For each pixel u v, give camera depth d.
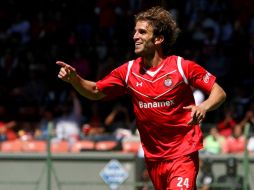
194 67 19.03
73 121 45.09
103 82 19.78
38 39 54.69
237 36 52.72
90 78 52.06
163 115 19.23
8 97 50.91
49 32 55.00
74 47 53.62
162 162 19.59
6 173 40.41
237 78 50.47
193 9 54.69
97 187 39.16
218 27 53.19
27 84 51.47
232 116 45.72
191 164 19.33
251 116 44.59
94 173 39.78
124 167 39.16
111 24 54.78
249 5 54.62
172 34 19.42
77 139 42.16
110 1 55.44
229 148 40.97
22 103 50.56
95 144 41.72
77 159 39.78
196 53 51.16
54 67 52.53
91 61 52.56
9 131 45.34
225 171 37.94
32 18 56.19
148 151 19.80
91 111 49.25
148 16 19.19
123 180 39.00
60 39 54.62
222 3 55.00
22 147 42.28
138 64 19.48
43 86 51.34
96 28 54.97
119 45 53.47
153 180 19.98
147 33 19.12
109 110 49.19
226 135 42.91
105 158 39.62
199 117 17.94
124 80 19.61
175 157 19.39
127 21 54.19
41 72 52.25
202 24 53.38
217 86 18.92
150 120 19.41
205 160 37.81
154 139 19.59
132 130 41.78
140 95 19.36
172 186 19.27
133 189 38.81
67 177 39.88
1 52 54.00
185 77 19.05
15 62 53.25
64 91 50.97
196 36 52.56
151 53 19.22
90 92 19.73
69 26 55.34
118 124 45.41
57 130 43.41
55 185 39.03
